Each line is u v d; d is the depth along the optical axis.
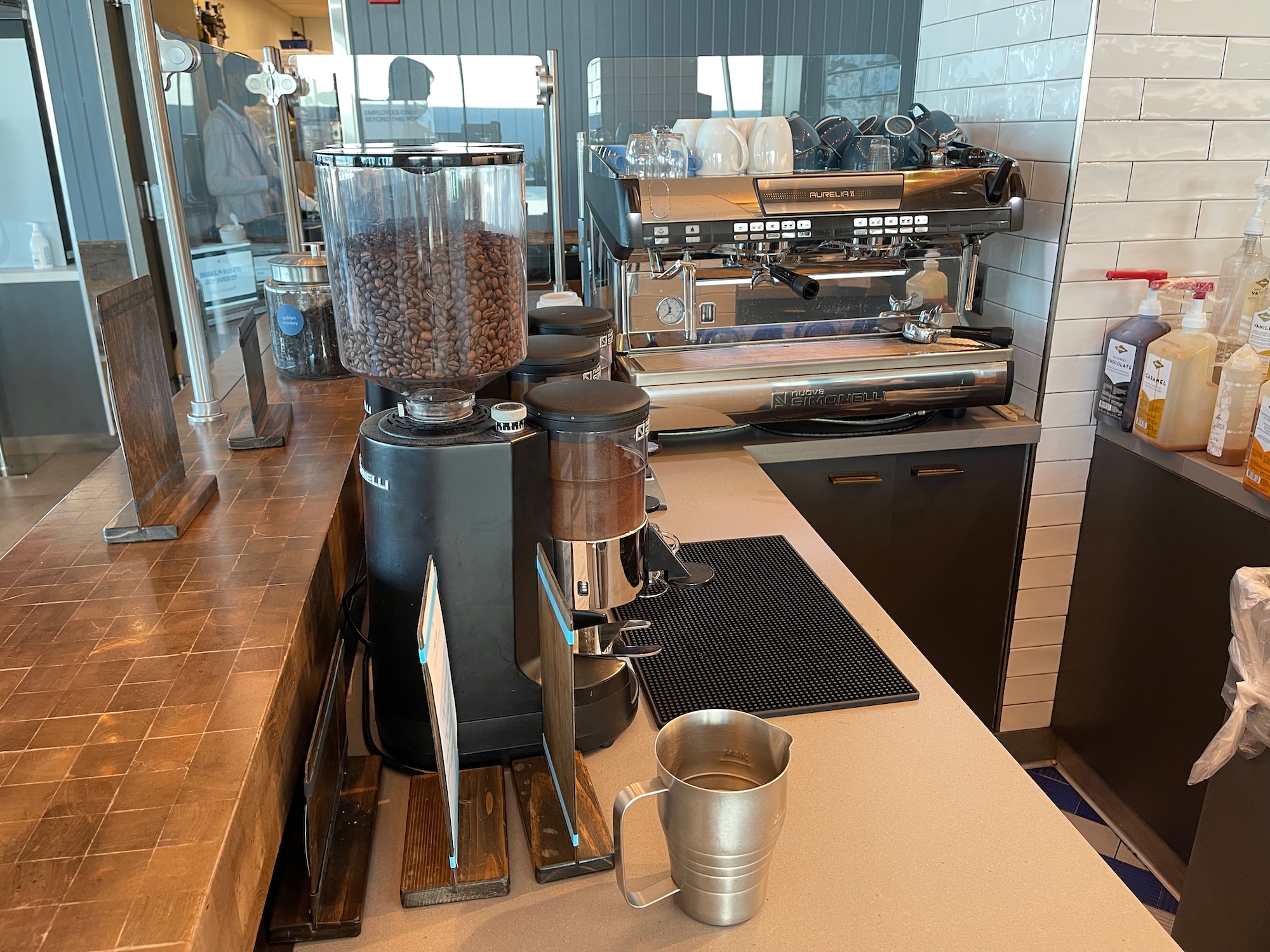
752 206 1.82
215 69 1.80
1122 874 2.14
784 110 2.33
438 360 0.83
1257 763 1.40
